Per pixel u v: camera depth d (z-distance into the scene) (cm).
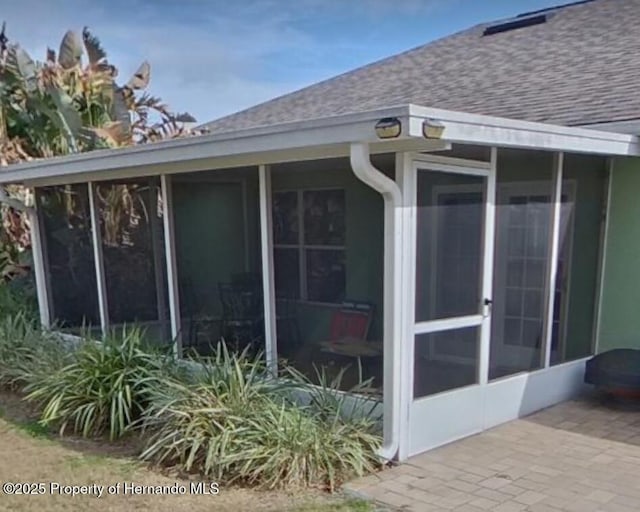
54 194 748
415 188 403
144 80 1092
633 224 563
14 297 851
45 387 530
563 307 550
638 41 722
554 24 929
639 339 569
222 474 382
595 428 480
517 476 387
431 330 425
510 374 500
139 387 491
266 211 510
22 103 966
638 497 356
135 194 640
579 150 466
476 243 452
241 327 543
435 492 363
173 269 602
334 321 476
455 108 680
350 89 972
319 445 385
